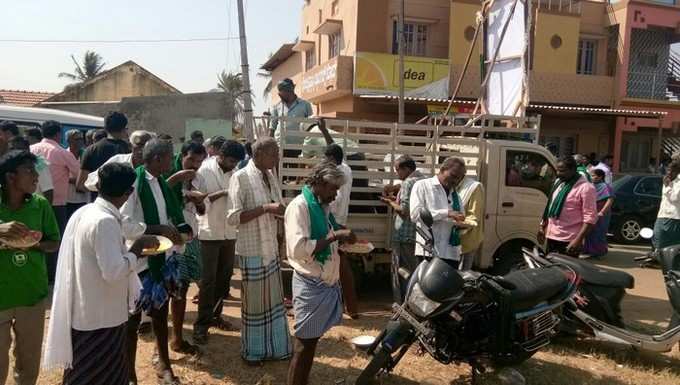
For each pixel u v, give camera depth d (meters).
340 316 3.50
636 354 5.04
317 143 5.93
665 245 7.23
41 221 3.32
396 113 17.22
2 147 4.85
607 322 4.93
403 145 6.58
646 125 19.45
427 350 3.87
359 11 17.12
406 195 5.39
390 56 16.58
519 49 8.00
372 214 6.09
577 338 5.05
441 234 4.84
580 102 18.97
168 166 3.86
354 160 6.00
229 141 5.02
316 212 3.33
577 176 5.88
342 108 17.89
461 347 3.90
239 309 5.93
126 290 3.06
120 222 3.01
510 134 7.15
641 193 11.36
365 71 16.47
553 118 19.02
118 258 2.81
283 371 4.27
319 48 21.95
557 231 5.92
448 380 4.25
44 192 5.07
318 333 3.39
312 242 3.27
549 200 6.10
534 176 6.60
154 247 3.06
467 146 6.69
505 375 4.00
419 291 3.69
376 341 3.86
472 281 3.87
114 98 27.06
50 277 6.25
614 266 9.09
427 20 17.77
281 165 5.78
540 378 4.38
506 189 6.46
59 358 2.86
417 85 16.78
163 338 3.93
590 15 19.61
